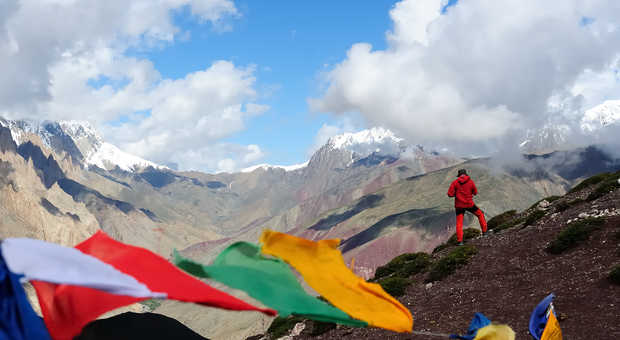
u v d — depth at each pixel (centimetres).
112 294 380
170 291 383
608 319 1082
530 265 1633
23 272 344
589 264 1435
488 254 1873
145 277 403
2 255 342
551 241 1738
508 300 1398
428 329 1342
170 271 421
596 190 2069
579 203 2109
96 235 461
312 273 498
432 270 1909
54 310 388
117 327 529
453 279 1767
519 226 2166
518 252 1778
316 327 1708
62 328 385
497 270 1692
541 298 1331
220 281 455
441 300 1585
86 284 355
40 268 351
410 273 2138
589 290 1267
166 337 541
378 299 509
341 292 493
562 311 1207
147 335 529
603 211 1764
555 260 1587
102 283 360
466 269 1805
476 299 1491
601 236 1580
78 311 383
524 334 1123
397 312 511
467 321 1326
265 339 2020
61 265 362
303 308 457
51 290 396
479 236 2236
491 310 1352
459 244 2128
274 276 491
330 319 468
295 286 487
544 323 683
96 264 383
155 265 423
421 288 1819
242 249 499
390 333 1409
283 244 504
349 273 509
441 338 1230
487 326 581
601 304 1171
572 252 1581
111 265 414
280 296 459
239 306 389
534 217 2123
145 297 371
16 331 347
